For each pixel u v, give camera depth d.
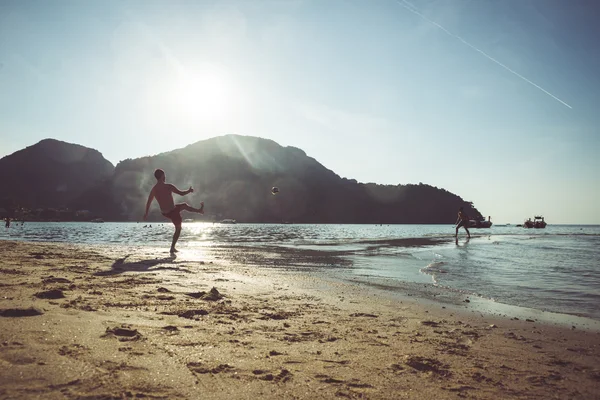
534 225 97.81
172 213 11.52
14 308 3.42
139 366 2.37
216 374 2.41
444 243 21.73
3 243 12.21
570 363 3.18
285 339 3.43
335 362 2.89
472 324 4.49
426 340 3.71
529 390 2.55
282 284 6.75
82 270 6.75
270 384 2.34
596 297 6.31
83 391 1.92
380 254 13.88
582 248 18.11
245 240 22.88
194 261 9.49
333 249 15.95
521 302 5.90
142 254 10.56
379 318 4.58
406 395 2.35
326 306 5.12
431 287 7.08
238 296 5.39
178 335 3.19
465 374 2.81
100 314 3.64
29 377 2.01
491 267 10.20
